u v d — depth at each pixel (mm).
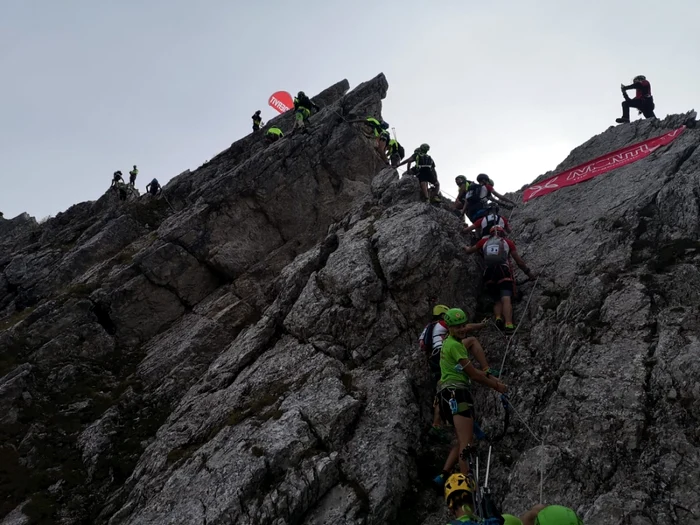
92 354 13953
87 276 16203
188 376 12891
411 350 10430
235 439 9297
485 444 8812
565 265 11352
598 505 6992
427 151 15805
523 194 15219
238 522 7988
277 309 12016
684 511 6719
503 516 5656
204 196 16531
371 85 22719
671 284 9445
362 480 8234
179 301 15352
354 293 10930
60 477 10648
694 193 10883
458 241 12734
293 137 18281
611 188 12914
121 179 27125
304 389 9867
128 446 11312
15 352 13641
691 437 7352
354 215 14469
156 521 8477
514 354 10039
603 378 8500
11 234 34625
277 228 16797
